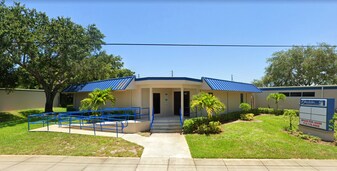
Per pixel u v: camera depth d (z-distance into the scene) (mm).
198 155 7812
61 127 13750
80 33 22406
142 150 8555
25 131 12617
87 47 23203
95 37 24797
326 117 10367
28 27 20172
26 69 21688
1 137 11117
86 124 13578
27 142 9906
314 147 9055
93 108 14461
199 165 6855
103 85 17516
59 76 24188
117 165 6871
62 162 7164
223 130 12578
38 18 21250
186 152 8281
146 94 15461
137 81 14711
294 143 9680
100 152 8289
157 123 13320
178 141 10141
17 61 19797
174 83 13953
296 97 24625
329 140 10156
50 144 9547
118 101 16844
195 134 11617
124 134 11891
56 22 21172
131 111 15211
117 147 9000
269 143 9586
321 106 10711
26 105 27672
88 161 7262
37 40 19281
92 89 18547
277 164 6941
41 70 22391
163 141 10141
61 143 9711
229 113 17234
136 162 7156
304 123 11828
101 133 11992
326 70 32062
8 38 16859
